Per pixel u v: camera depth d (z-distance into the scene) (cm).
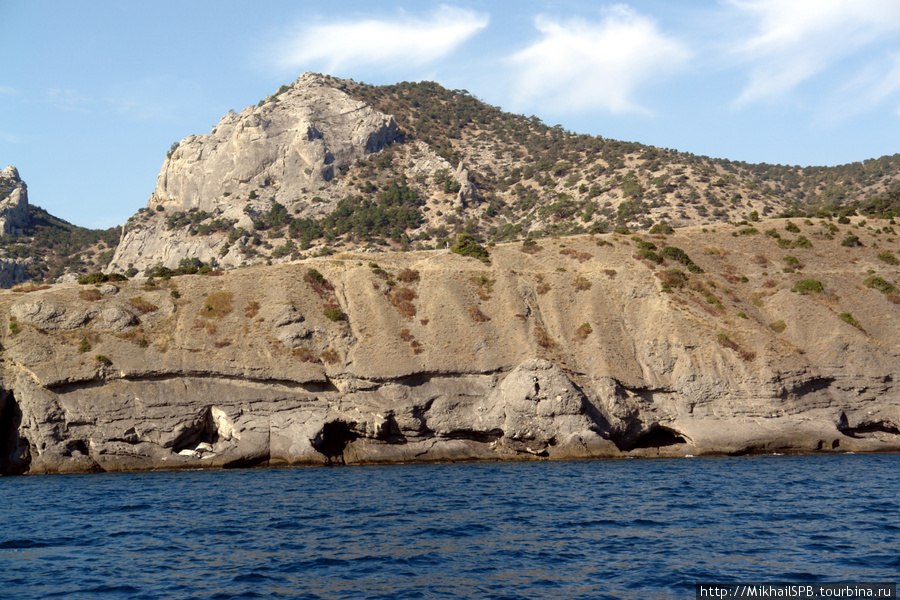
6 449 6812
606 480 5159
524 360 7581
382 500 4322
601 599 2311
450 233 18738
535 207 19688
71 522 3728
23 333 7175
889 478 4984
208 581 2542
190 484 5375
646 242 10231
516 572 2625
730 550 2909
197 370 7125
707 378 7500
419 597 2347
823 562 2703
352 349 7631
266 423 6994
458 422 7262
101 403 6831
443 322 8100
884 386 7531
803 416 7319
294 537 3238
